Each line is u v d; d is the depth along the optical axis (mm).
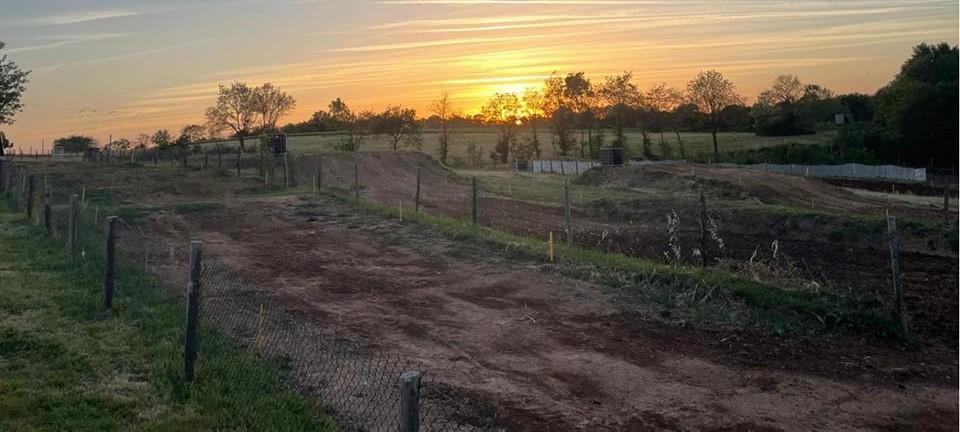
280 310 10773
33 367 7695
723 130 103000
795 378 8000
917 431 6703
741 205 23828
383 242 17344
